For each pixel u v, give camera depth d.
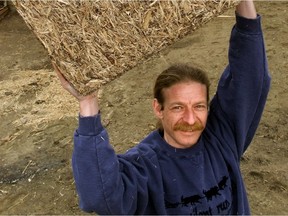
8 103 5.42
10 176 4.20
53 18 1.60
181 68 1.90
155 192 1.85
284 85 5.18
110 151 1.70
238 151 2.08
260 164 3.99
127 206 1.76
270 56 5.83
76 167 1.69
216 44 6.32
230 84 2.01
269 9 7.36
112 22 1.62
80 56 1.63
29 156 4.45
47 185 4.04
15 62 6.61
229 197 1.96
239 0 1.71
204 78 1.90
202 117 1.88
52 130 4.84
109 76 1.67
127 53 1.66
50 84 5.78
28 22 1.62
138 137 4.57
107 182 1.67
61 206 3.80
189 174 1.90
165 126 1.91
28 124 4.98
